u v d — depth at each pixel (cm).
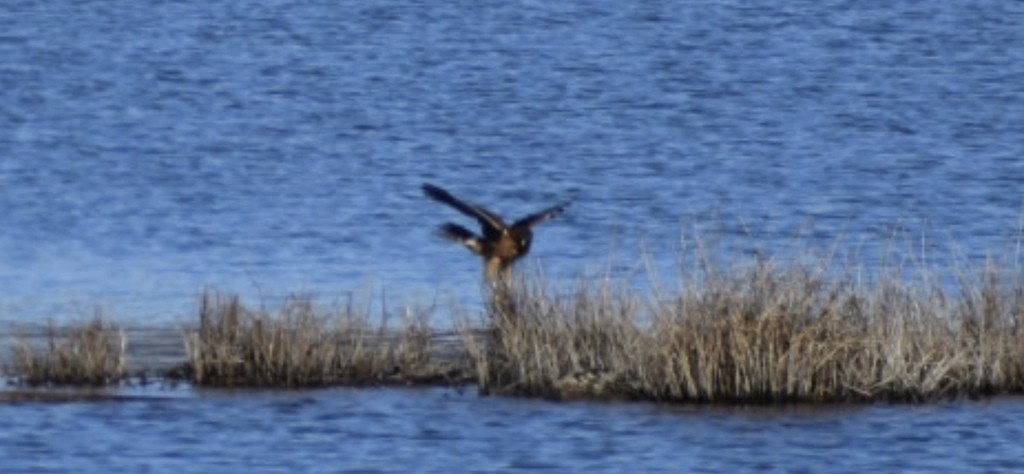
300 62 10019
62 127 7394
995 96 8494
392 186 5916
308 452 2655
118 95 8550
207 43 10712
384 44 10762
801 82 9119
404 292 3816
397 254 4366
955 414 2759
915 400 2805
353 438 2695
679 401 2797
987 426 2719
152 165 6300
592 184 6047
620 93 8725
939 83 9031
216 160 6506
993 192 5631
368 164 6512
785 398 2784
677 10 11938
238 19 11712
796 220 5116
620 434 2698
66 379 2917
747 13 11794
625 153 6794
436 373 2933
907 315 2875
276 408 2800
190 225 4891
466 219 5088
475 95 8725
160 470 2595
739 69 9631
